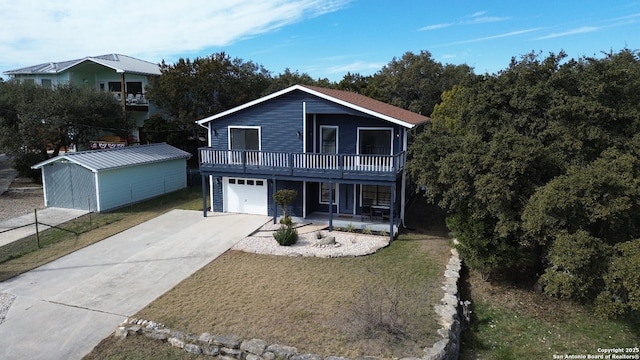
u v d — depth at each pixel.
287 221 16.30
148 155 22.33
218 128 18.31
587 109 11.52
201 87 28.02
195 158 31.36
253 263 12.66
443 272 12.07
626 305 8.37
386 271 12.12
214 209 19.08
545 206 9.10
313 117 17.38
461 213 12.16
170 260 12.88
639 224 10.09
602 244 8.73
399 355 7.72
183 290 10.70
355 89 39.22
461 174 11.31
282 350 7.78
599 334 10.09
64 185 19.33
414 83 43.44
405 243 14.86
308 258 13.17
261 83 33.25
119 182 19.73
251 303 9.91
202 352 8.13
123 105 29.09
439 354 7.78
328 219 17.53
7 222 17.05
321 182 17.91
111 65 29.75
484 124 14.13
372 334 8.43
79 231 15.89
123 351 8.18
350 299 10.15
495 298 11.70
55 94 25.05
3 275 11.70
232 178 18.55
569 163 11.62
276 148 17.64
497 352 9.23
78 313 9.55
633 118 11.73
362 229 16.08
